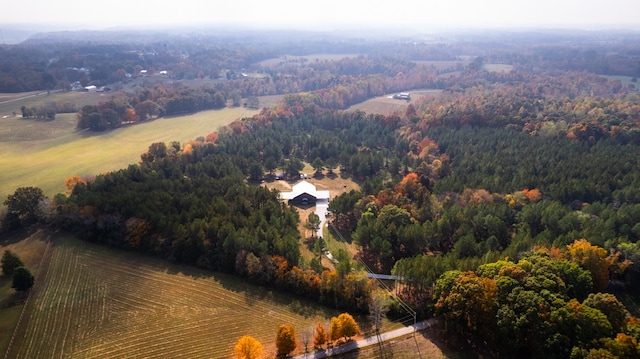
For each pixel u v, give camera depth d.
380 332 91.44
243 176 173.50
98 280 108.56
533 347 79.19
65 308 98.00
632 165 162.00
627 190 140.88
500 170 165.62
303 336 89.88
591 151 185.25
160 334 90.50
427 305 94.81
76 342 88.12
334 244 131.25
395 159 190.50
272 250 112.81
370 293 100.44
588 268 99.62
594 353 70.19
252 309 99.12
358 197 145.25
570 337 76.62
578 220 123.06
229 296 103.50
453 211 130.00
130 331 91.25
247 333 91.50
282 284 105.25
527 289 86.44
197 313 97.19
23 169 190.50
